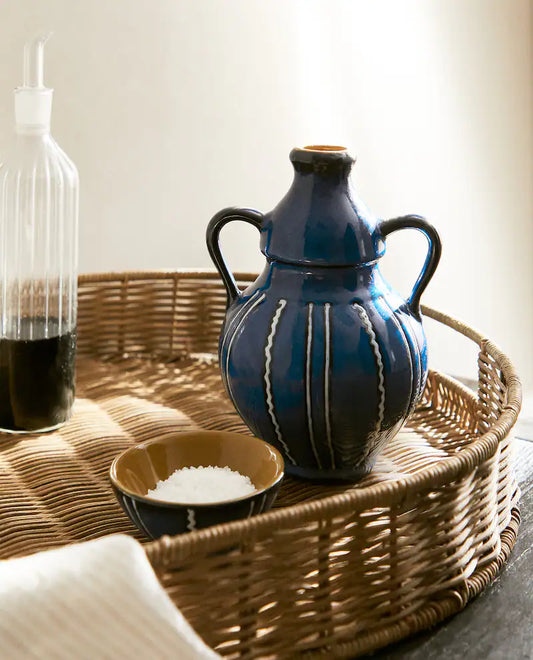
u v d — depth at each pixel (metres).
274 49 1.27
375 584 0.55
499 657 0.55
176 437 0.66
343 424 0.65
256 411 0.67
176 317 0.98
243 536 0.50
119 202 1.17
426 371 0.69
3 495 0.68
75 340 0.80
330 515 0.52
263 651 0.52
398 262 1.58
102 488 0.70
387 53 1.44
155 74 1.16
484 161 1.68
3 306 0.77
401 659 0.55
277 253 0.66
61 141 1.09
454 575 0.59
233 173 1.27
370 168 1.47
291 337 0.65
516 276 1.83
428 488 0.56
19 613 0.44
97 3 1.08
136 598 0.45
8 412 0.77
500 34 1.65
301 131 1.34
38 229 0.77
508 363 0.75
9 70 1.02
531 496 0.75
